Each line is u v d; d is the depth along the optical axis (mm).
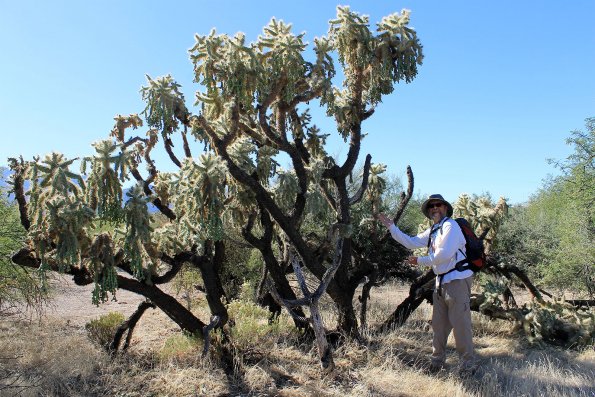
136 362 5270
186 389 4496
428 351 5797
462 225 5195
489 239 7461
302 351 5641
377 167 6805
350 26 5387
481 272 7633
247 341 5602
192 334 5289
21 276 6117
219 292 5449
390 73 5535
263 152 5547
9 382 4434
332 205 6133
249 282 8578
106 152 4188
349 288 6098
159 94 4738
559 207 10398
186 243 4988
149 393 4457
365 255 7738
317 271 5504
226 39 4918
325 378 4773
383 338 5953
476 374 5023
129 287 4992
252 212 5641
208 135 4898
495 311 6691
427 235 5477
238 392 4492
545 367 5070
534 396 4371
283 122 5312
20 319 6918
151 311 8180
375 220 6809
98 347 5562
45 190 4141
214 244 5684
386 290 10828
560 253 8000
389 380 4738
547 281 8086
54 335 6117
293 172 5699
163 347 5543
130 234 4332
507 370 5031
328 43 5227
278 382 4734
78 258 4426
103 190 4195
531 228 10344
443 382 4770
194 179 4484
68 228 4109
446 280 5070
